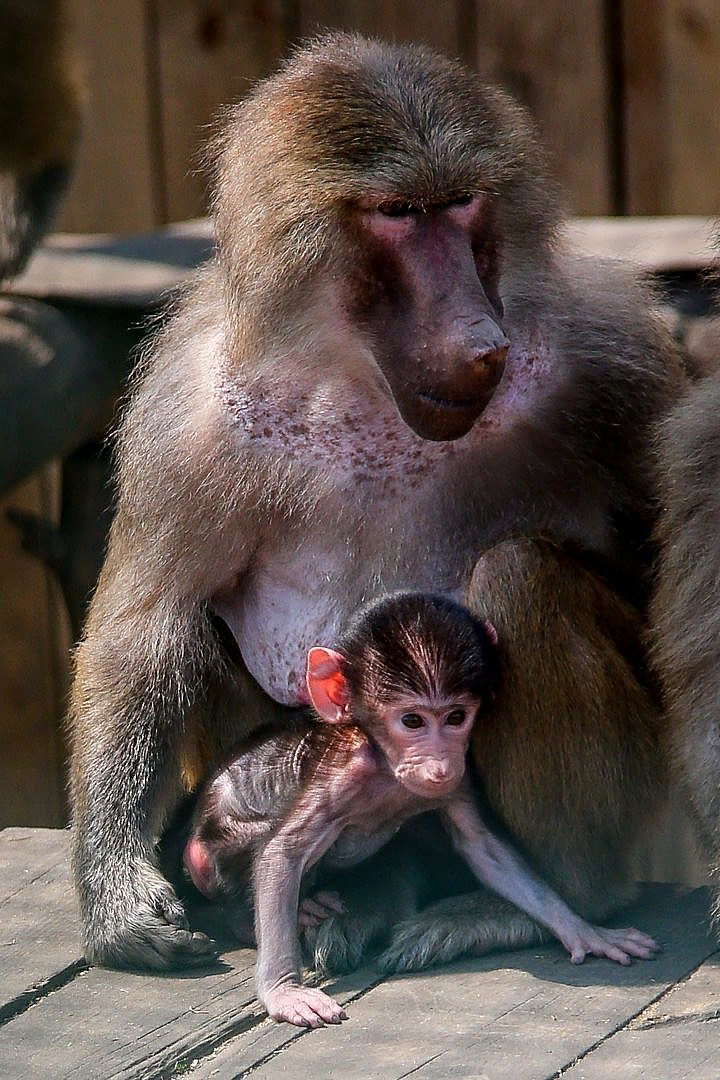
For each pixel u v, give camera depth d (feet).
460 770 20.27
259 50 53.01
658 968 20.06
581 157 52.60
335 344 22.02
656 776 22.44
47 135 44.88
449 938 20.68
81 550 39.40
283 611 23.32
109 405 38.55
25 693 49.55
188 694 23.08
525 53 52.47
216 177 23.36
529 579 21.36
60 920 22.39
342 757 20.63
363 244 21.62
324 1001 19.10
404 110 21.48
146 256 41.29
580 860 22.02
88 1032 19.08
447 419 21.31
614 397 23.03
